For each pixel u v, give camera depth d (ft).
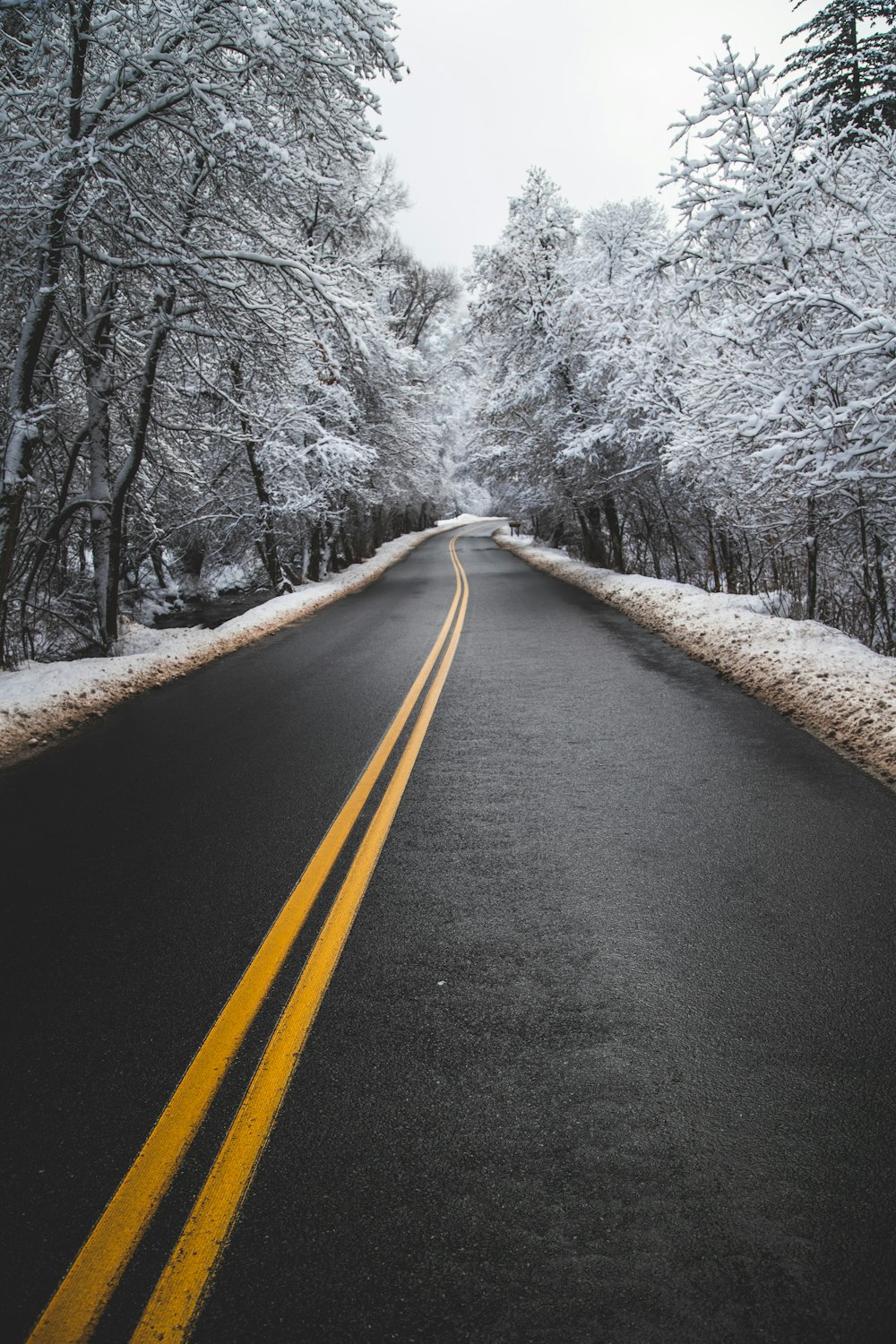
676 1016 8.03
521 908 10.47
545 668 27.32
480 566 88.12
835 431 24.85
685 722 19.20
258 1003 8.61
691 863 11.53
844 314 26.55
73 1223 5.86
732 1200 5.82
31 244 26.32
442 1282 5.29
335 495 73.10
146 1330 5.04
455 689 24.57
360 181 65.57
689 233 29.14
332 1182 6.13
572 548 104.12
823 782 14.60
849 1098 6.78
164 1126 6.81
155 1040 8.04
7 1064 7.74
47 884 11.98
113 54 26.20
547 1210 5.81
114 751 19.69
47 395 35.14
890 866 11.16
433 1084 7.18
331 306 30.53
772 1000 8.21
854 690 19.17
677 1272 5.28
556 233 70.18
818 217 29.89
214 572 85.30
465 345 87.81
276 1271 5.41
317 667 30.45
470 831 13.15
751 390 27.68
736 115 28.68
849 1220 5.61
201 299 31.14
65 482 39.47
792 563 45.11
